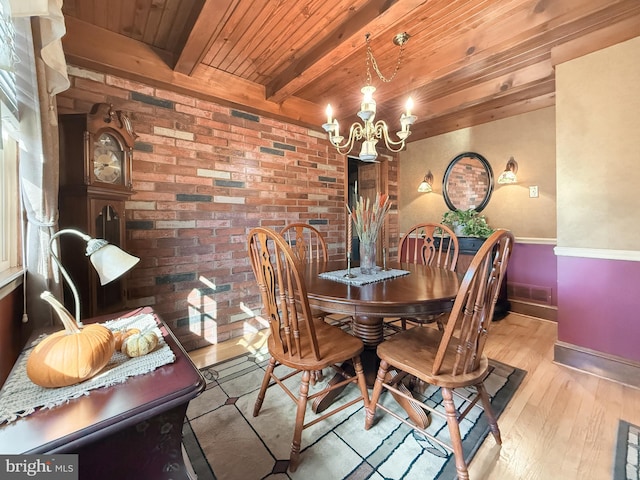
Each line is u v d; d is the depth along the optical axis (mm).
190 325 2355
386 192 4254
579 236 1962
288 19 1751
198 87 2275
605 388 1742
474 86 2764
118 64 1918
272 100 2670
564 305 2039
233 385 1812
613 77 1797
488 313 1171
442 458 1240
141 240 2117
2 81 986
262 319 2787
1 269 1199
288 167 3004
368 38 1781
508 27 1884
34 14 812
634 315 1775
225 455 1265
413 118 1773
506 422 1455
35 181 1180
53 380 675
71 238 1602
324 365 1246
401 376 1490
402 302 1221
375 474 1164
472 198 3641
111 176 1763
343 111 3180
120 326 1039
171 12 1712
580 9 1655
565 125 1988
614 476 1139
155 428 713
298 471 1182
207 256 2445
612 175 1822
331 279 1685
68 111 1822
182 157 2301
